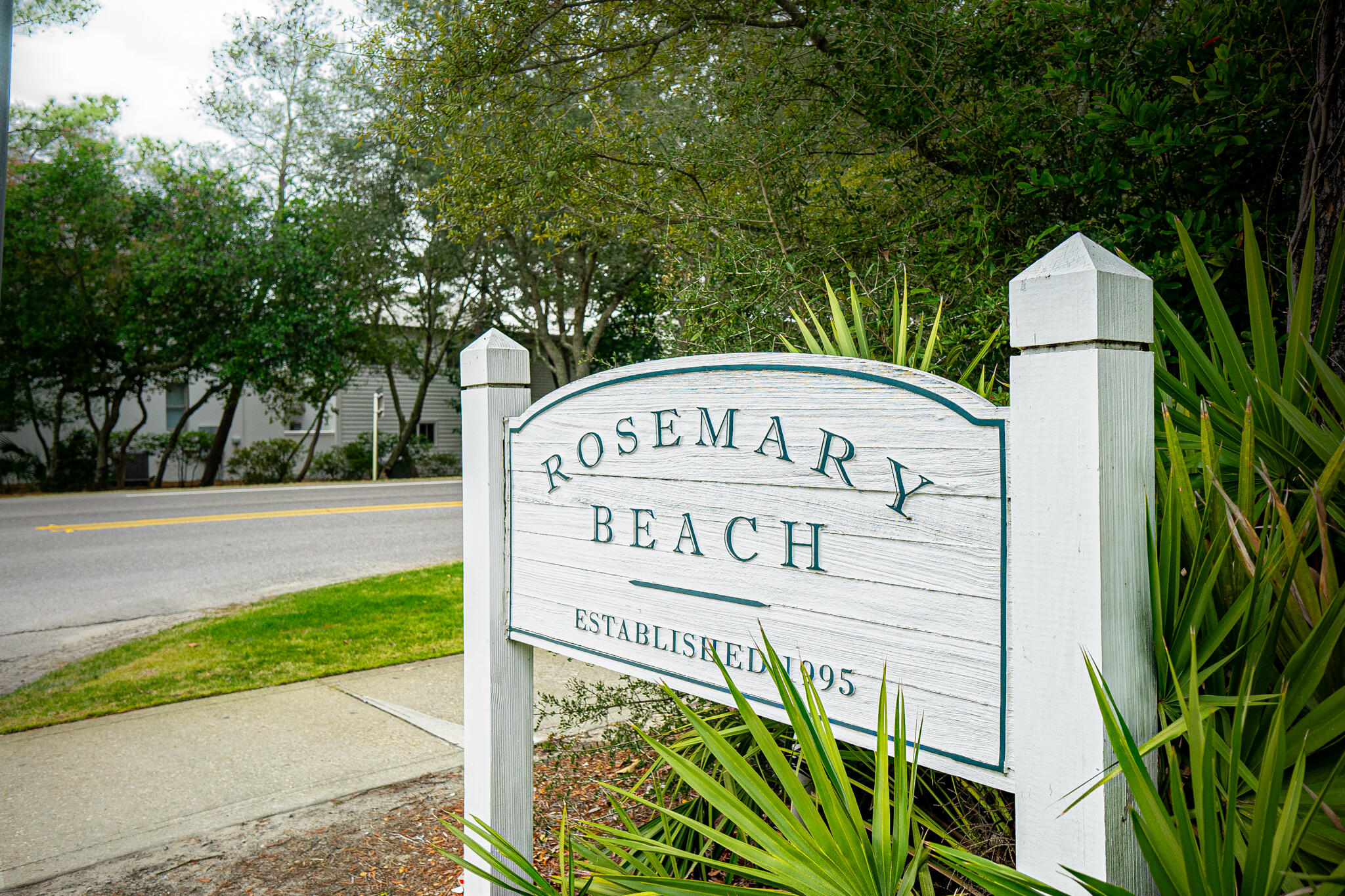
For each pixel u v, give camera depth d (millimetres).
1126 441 1286
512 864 2484
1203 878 1155
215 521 13359
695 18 5832
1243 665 1403
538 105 6559
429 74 6477
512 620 2443
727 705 1848
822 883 1482
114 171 19797
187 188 19875
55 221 18688
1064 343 1287
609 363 4773
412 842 3234
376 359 23984
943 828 2314
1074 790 1287
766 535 1762
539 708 3896
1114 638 1271
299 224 20656
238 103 21109
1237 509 1317
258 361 20234
